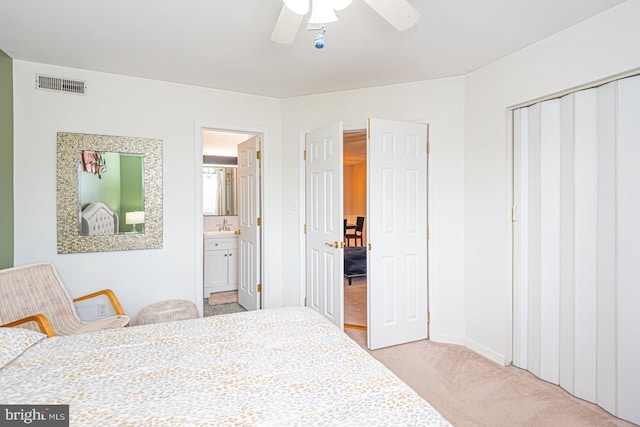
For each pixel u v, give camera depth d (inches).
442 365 99.0
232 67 105.6
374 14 74.9
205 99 124.3
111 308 111.5
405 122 114.9
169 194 119.4
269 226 136.6
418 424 35.4
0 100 93.3
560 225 86.6
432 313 117.1
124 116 112.4
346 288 187.6
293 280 136.3
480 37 86.1
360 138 190.2
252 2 70.6
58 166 104.0
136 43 89.3
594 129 78.4
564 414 75.8
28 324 85.2
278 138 137.4
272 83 119.8
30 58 98.3
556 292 87.7
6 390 42.0
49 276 96.0
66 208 105.0
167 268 119.4
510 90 96.3
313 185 127.8
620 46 70.9
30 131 100.8
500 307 100.0
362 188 307.7
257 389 42.4
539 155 91.5
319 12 53.1
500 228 100.1
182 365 48.9
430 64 103.4
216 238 177.2
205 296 173.2
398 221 113.2
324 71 108.8
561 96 85.9
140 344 56.5
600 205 77.4
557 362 87.8
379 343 110.2
